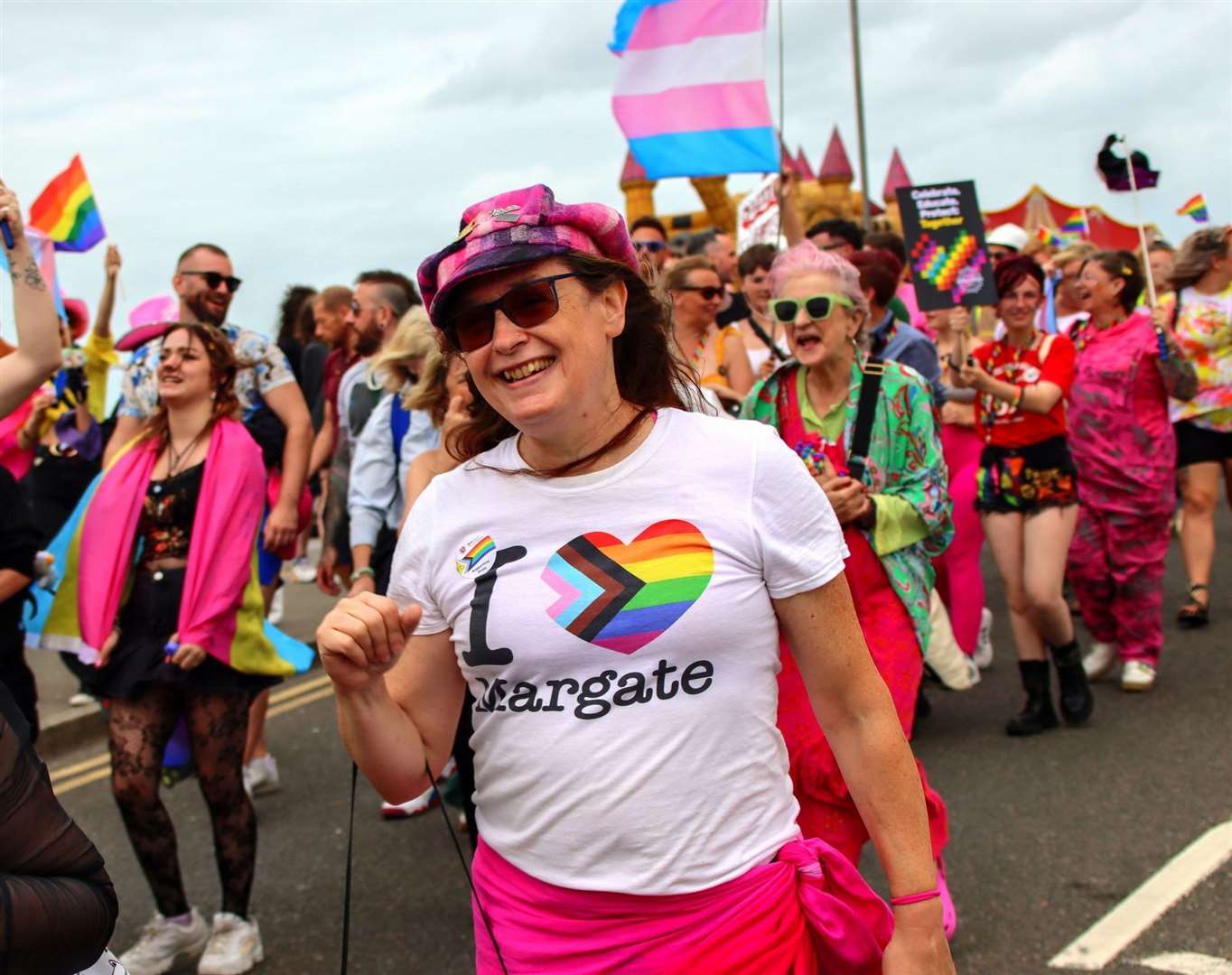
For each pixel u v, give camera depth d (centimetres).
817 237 798
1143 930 392
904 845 209
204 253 587
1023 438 584
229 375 455
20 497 393
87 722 748
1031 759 559
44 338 344
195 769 431
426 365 425
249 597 434
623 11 650
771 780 208
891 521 369
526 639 201
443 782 470
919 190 561
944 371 724
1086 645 768
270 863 523
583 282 204
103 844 573
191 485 437
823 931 208
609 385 208
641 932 201
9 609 397
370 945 441
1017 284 578
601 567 200
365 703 207
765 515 203
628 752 198
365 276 648
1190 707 612
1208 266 748
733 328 631
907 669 368
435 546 213
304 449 576
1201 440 764
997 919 411
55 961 166
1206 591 769
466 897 475
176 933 427
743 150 646
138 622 428
